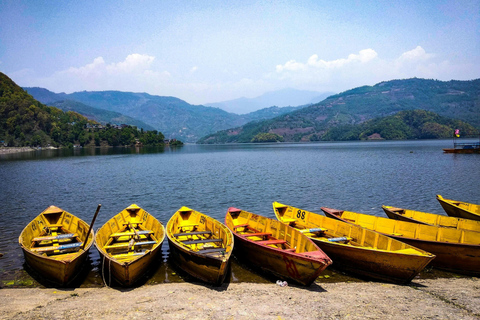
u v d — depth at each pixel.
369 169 53.25
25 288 11.98
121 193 33.28
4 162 82.81
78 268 12.81
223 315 9.57
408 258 11.52
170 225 16.19
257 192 33.25
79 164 73.31
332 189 34.44
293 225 18.33
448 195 30.31
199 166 65.69
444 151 91.44
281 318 9.38
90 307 10.09
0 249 16.30
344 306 10.19
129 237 16.45
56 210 18.20
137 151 152.38
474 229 15.82
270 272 13.12
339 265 13.90
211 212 25.06
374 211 24.95
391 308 10.04
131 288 12.02
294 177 44.75
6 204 28.00
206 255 11.73
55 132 197.38
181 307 10.10
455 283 12.41
